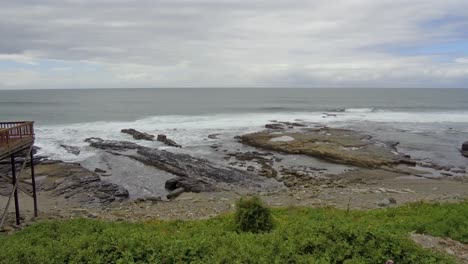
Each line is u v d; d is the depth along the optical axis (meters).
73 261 7.84
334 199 24.66
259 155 40.06
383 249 8.47
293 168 35.19
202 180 30.28
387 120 71.81
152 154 38.44
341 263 8.14
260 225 12.14
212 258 7.89
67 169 32.44
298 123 64.50
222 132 55.62
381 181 31.08
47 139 48.00
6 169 31.53
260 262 7.73
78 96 177.00
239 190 28.38
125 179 31.77
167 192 28.67
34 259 7.89
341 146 42.75
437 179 31.66
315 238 8.77
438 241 11.19
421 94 197.25
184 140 49.03
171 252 8.10
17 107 106.38
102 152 40.94
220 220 15.02
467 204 17.14
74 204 24.81
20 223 19.62
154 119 72.44
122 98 158.50
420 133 55.06
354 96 176.88
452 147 45.03
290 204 23.06
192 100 145.12
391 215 16.64
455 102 126.75
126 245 8.45
